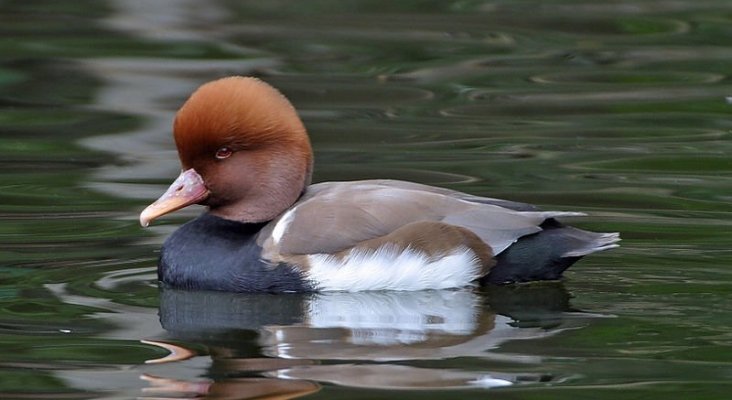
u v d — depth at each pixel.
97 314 10.90
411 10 24.02
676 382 9.10
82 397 8.95
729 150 15.88
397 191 11.80
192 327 10.57
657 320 10.52
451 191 12.05
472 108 18.12
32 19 22.62
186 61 20.25
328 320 10.76
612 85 19.23
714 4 23.92
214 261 11.73
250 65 20.17
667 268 11.84
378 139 16.59
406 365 9.53
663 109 17.91
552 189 14.30
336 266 11.48
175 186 11.95
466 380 9.18
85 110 18.00
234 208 12.00
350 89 19.09
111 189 14.62
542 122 17.38
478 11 23.91
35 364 9.65
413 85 19.38
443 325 10.55
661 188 14.31
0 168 15.46
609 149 16.02
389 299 11.37
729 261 11.95
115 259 12.41
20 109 18.00
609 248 11.61
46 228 13.24
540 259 11.61
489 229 11.58
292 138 11.92
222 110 11.79
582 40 21.86
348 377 9.26
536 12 23.67
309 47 21.38
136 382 9.23
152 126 17.33
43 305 11.09
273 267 11.58
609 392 8.91
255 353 9.87
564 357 9.67
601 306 10.96
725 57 20.59
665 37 21.91
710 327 10.31
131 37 21.58
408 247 11.45
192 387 9.11
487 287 11.62
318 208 11.70
